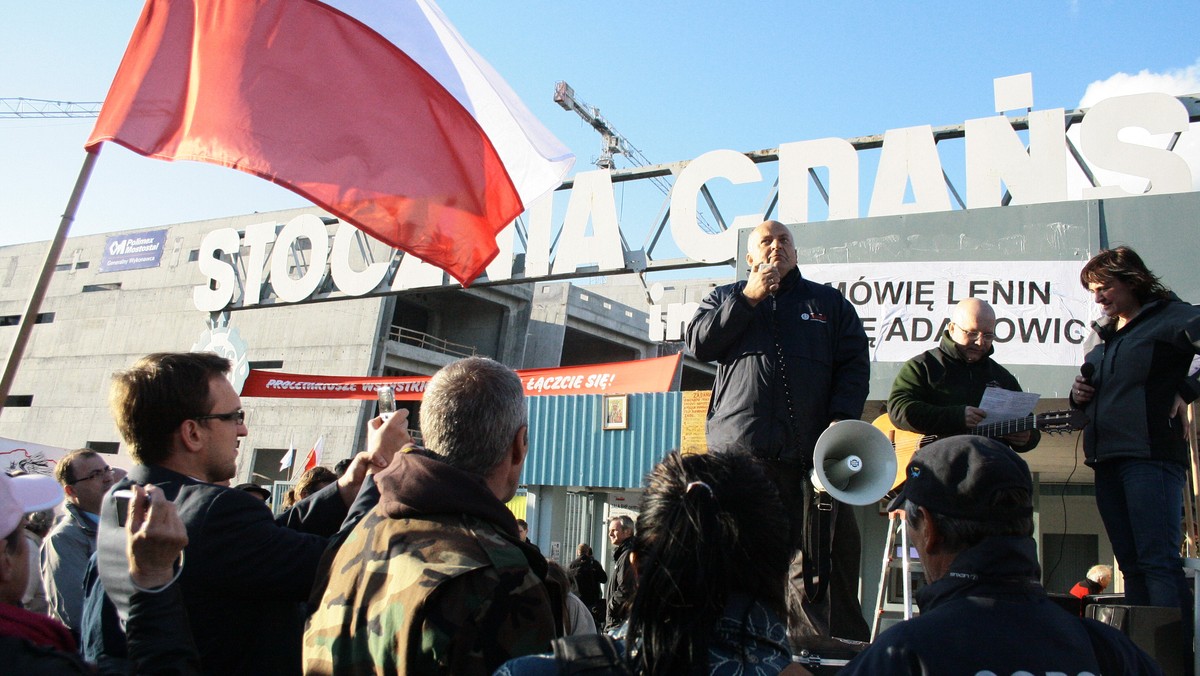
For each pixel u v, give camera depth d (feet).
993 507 5.83
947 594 5.82
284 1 14.39
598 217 43.29
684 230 40.40
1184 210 27.91
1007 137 33.91
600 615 31.68
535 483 66.08
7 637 5.50
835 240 31.99
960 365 14.65
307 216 52.26
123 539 6.80
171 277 148.36
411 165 14.46
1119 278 12.30
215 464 8.55
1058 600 14.26
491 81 15.30
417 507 6.59
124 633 7.11
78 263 161.89
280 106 14.02
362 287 48.65
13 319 167.12
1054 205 29.45
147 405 8.24
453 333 136.56
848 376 11.90
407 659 5.87
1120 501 11.93
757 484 5.92
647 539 5.83
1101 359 12.36
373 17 14.69
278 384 38.86
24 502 6.97
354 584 6.50
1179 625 9.74
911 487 6.31
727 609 5.53
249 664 7.61
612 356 147.54
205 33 13.96
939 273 30.30
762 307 11.93
